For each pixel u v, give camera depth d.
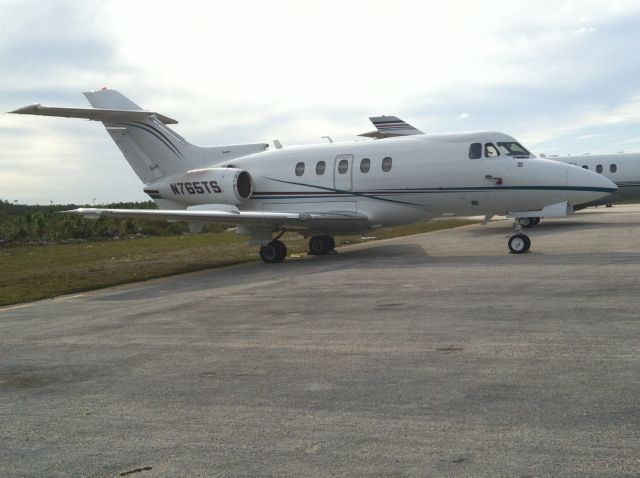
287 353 7.71
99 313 11.73
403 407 5.61
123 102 23.38
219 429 5.35
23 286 16.75
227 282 15.22
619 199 33.72
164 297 13.33
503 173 18.58
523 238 18.20
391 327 8.80
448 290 11.61
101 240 39.88
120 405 6.13
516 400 5.61
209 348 8.23
